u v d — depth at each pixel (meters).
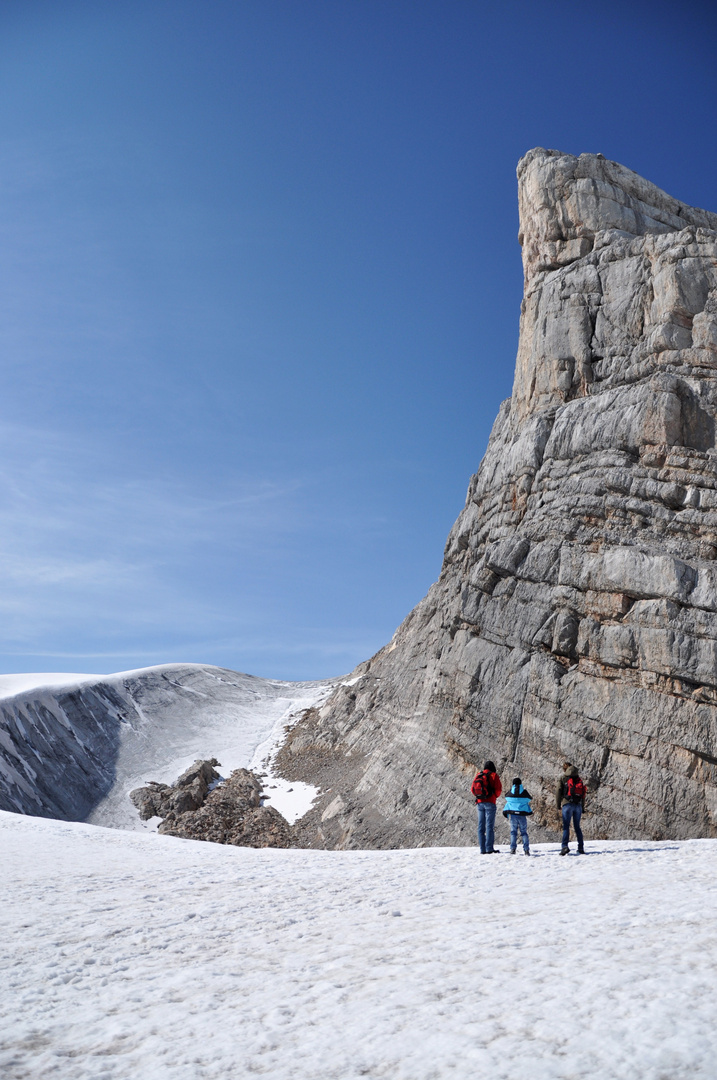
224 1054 4.38
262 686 106.56
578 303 34.81
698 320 30.56
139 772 67.88
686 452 28.70
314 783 53.06
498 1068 3.77
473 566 38.25
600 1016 4.42
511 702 30.67
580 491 31.17
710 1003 4.52
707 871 11.20
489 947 6.67
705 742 23.84
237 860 18.14
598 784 26.08
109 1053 4.62
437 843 31.69
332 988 5.66
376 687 56.41
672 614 25.94
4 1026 5.29
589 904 8.68
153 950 7.78
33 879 13.94
